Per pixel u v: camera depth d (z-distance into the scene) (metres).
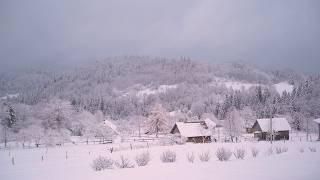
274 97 186.12
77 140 93.19
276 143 69.94
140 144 76.75
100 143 84.19
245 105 182.25
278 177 22.31
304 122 130.38
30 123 100.31
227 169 27.16
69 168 36.91
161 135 103.19
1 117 102.44
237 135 101.56
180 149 59.34
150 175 26.02
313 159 32.47
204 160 37.75
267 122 99.94
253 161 32.50
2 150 70.25
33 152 65.12
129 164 36.66
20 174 32.81
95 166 34.00
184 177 24.38
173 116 148.00
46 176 29.77
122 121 150.50
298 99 165.12
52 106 96.81
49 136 87.00
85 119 110.06
